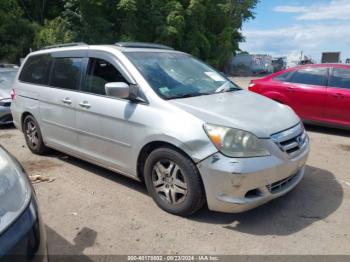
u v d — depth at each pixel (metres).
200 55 45.06
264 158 3.69
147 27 40.03
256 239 3.63
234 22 51.25
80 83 5.09
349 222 3.95
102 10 37.75
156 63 4.77
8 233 2.15
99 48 4.98
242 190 3.62
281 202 4.41
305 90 8.25
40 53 6.12
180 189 3.96
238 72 51.22
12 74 10.13
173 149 3.93
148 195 4.61
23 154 6.43
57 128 5.51
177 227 3.85
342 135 7.98
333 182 5.06
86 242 3.61
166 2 40.78
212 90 4.80
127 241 3.62
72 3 36.06
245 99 4.62
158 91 4.28
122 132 4.43
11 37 33.75
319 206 4.32
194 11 42.19
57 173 5.43
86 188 4.86
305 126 8.88
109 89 4.22
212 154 3.65
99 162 4.92
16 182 2.47
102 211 4.22
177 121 3.89
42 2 40.81
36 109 5.89
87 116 4.88
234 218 4.02
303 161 4.20
